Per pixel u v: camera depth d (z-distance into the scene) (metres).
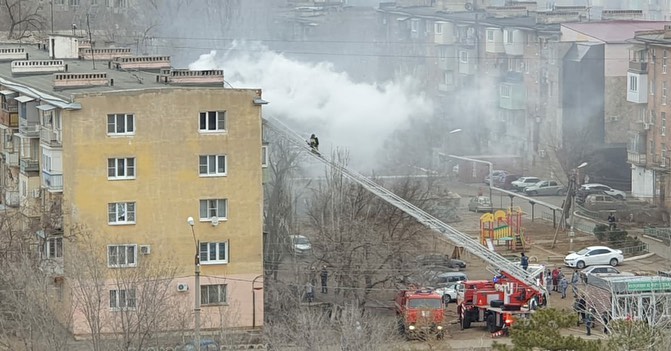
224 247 161.38
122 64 188.62
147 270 146.38
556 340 108.25
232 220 161.50
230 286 161.12
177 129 160.00
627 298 154.38
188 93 160.00
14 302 131.25
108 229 158.75
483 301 161.75
